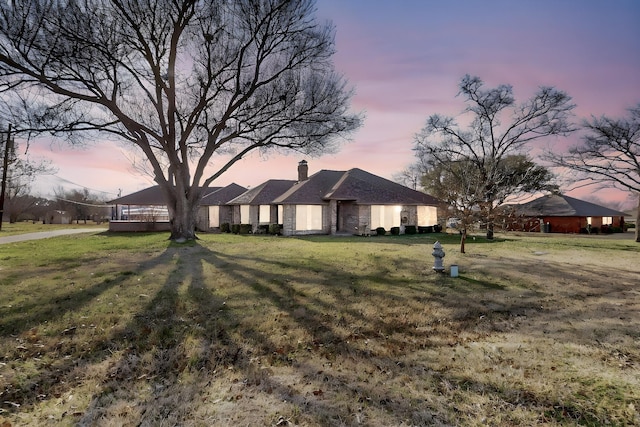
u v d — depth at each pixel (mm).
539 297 7844
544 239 23891
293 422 3156
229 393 3689
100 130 17844
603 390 3736
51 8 13664
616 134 21484
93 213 59344
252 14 17469
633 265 12000
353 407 3412
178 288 8031
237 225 27844
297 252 14578
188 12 16766
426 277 9617
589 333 5602
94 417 3223
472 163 23453
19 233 24859
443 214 16828
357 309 6715
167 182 19422
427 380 3996
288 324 5844
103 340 5031
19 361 4328
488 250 16297
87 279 8680
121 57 16844
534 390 3746
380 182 30125
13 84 14930
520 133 24062
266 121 19672
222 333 5414
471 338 5426
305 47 18500
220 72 18203
